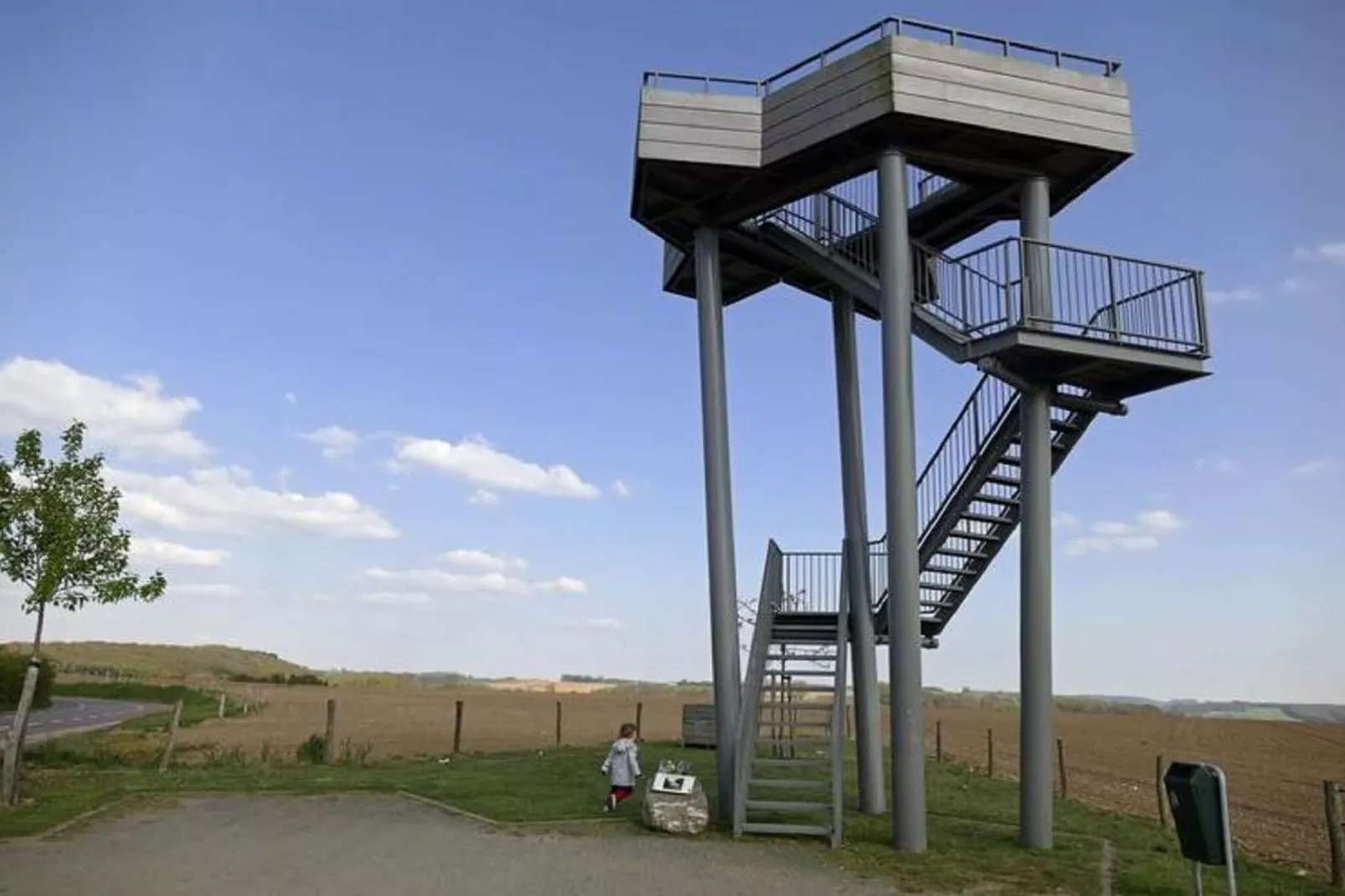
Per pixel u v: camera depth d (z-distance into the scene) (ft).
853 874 34.65
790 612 48.98
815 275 54.19
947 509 47.26
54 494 47.11
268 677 341.41
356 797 51.62
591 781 58.08
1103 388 44.55
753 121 45.21
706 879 33.40
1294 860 46.34
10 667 146.00
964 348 40.68
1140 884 33.78
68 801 47.73
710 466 47.32
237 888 31.32
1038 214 43.75
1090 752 119.44
